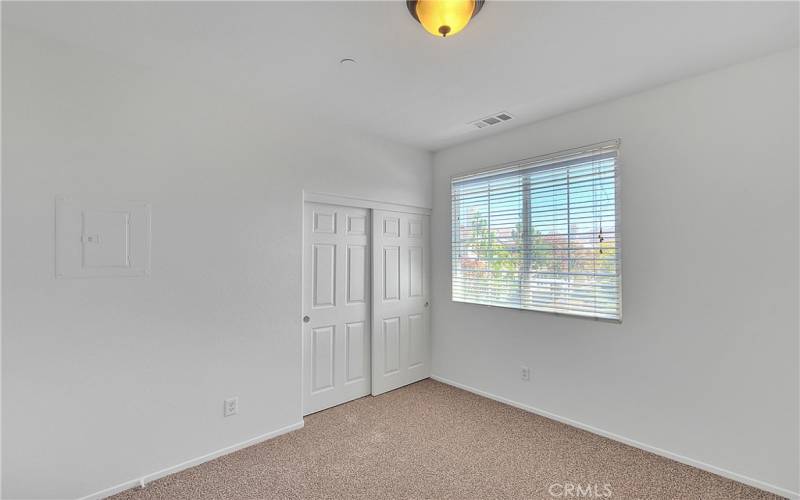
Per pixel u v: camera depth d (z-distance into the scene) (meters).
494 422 2.95
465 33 1.87
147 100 2.22
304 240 3.06
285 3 1.64
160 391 2.23
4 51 1.80
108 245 2.07
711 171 2.27
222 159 2.51
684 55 2.09
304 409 3.05
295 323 2.86
